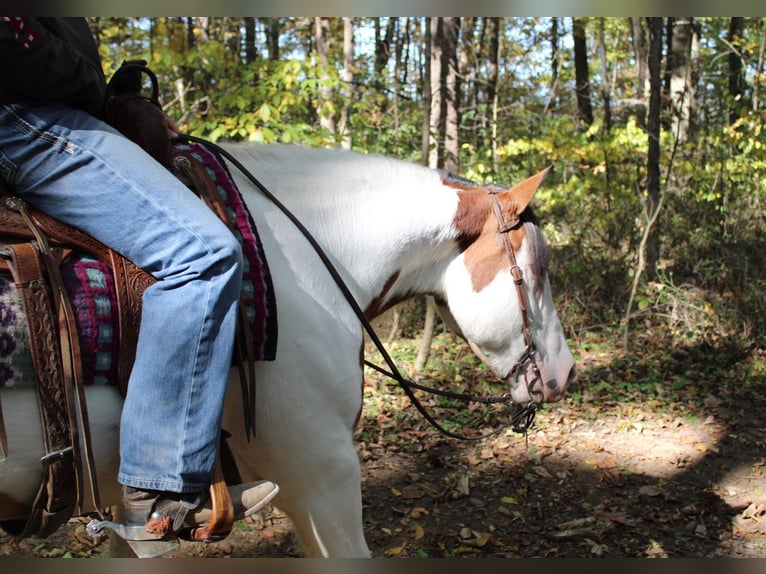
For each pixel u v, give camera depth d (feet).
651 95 26.76
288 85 19.33
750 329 22.15
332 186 7.88
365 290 7.94
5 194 5.76
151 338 5.68
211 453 5.96
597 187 26.76
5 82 5.47
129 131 6.28
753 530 12.63
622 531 12.56
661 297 24.00
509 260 8.46
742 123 27.61
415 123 33.06
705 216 27.81
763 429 16.89
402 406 17.92
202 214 5.83
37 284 5.42
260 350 6.42
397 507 13.41
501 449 15.81
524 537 12.43
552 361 8.84
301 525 7.33
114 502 6.68
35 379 5.42
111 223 5.72
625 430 16.81
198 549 11.75
